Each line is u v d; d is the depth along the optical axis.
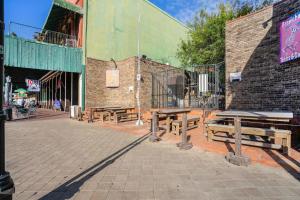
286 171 4.07
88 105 14.64
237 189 3.35
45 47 13.35
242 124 7.68
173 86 16.14
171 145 6.25
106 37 15.89
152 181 3.68
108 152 5.55
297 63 6.96
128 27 17.31
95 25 15.27
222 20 16.69
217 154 5.23
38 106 27.72
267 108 8.11
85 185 3.52
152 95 15.00
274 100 7.84
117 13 16.56
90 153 5.46
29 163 4.64
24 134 8.12
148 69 14.98
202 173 4.02
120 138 7.36
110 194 3.21
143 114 12.60
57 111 19.70
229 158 4.64
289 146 5.00
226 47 10.04
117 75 14.97
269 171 4.08
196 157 5.02
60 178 3.81
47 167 4.39
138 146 6.17
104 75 15.63
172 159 4.90
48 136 7.75
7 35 11.95
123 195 3.18
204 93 11.41
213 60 16.95
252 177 3.81
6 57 11.83
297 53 6.75
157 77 15.37
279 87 7.66
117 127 9.85
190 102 15.98
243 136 6.87
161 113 8.27
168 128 8.07
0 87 2.00
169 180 3.72
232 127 5.88
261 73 8.42
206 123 6.83
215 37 17.27
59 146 6.21
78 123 11.38
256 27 8.69
